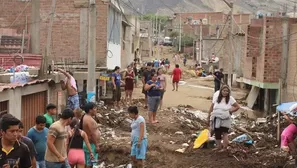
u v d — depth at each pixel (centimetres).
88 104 998
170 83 3659
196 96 2781
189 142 1368
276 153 1184
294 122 1084
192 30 8456
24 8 2256
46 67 1516
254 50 2747
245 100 2934
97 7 2239
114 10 2550
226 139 1187
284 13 3106
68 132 897
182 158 1195
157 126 1622
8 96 1149
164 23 9338
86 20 2262
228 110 1172
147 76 2011
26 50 2134
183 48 8344
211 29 7912
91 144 998
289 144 1046
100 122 1625
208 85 3619
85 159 991
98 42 2255
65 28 2264
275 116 1822
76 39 2266
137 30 5072
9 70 1503
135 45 4822
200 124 1845
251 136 1451
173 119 1769
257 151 1230
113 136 1453
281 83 2377
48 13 2259
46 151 842
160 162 1175
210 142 1262
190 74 4891
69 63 2148
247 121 2108
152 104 1641
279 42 2395
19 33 2242
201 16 8956
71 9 2255
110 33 2405
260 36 2717
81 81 1917
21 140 630
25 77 1409
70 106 1387
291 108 1259
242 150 1200
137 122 1062
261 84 2455
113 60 2566
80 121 992
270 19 2394
